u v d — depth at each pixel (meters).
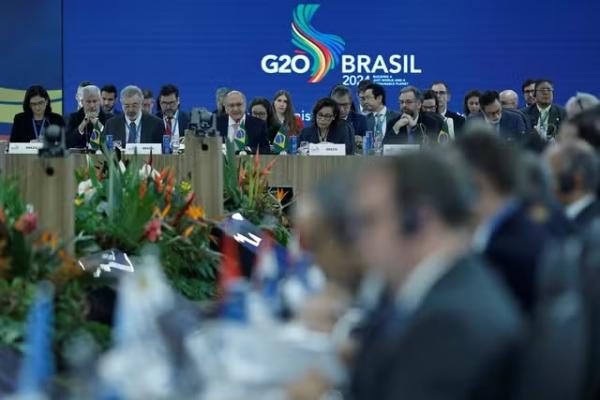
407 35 35.88
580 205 8.62
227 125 28.19
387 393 4.58
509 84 36.25
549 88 30.25
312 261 7.83
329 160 22.03
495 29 35.97
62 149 13.56
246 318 6.54
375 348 4.82
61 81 36.00
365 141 26.50
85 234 14.56
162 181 16.56
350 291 6.66
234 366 5.75
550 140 27.20
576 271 5.49
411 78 35.97
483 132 7.40
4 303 11.68
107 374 5.65
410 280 4.84
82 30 35.88
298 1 35.81
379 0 35.75
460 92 36.12
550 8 36.03
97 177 16.78
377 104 29.83
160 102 30.62
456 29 35.94
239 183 19.03
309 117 35.94
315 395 5.69
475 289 4.64
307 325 6.63
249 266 15.96
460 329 4.50
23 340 11.48
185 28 35.88
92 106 28.83
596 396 6.35
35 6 35.78
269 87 35.97
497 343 4.47
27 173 15.30
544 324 4.84
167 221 15.48
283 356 5.82
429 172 4.84
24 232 12.54
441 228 4.83
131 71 36.00
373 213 4.86
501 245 7.10
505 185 7.21
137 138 28.20
